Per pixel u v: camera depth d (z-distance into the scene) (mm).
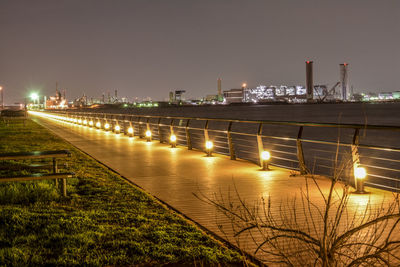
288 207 7379
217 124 85062
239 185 9742
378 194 8484
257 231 6027
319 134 54219
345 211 7086
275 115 146250
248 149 33469
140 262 5082
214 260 5023
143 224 6559
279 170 11891
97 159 15008
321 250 3555
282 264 4793
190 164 13375
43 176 8406
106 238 5891
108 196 8680
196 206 7801
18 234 6199
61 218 6883
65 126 39031
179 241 5727
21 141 23078
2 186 9367
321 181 10055
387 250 3613
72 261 5074
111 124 31203
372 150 34938
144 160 14555
